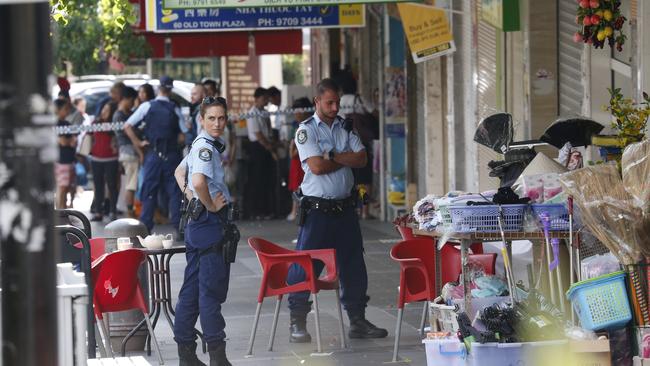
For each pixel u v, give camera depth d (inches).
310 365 733.9
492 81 1221.7
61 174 1660.9
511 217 661.3
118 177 1653.5
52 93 354.3
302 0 942.4
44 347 349.7
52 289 350.3
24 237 346.0
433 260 773.3
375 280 1079.0
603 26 797.2
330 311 931.3
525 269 850.8
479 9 1255.5
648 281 607.2
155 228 1551.4
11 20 343.6
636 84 834.2
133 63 2652.6
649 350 600.1
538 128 1079.6
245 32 1684.3
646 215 608.1
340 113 1571.1
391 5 1494.8
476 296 668.7
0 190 344.2
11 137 344.2
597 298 608.7
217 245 697.0
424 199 721.6
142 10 1432.1
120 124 1584.6
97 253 797.2
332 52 2098.9
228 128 1621.6
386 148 1539.1
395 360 738.8
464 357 614.9
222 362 701.9
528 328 615.8
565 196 660.1
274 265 776.3
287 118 1658.5
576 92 1029.2
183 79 2511.1
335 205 799.1
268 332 847.1
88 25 1867.6
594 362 607.2
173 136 1346.0
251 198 1638.8
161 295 791.1
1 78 343.3
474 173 1298.0
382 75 1551.4
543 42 1076.5
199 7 941.8
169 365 745.6
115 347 789.2
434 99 1413.6
